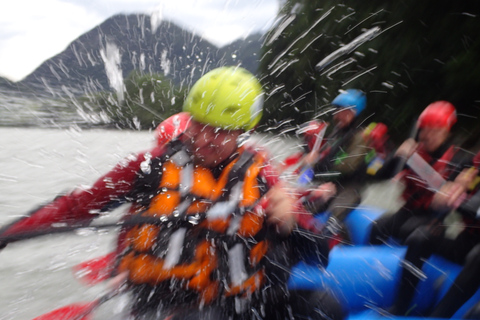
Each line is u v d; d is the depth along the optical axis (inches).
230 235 101.3
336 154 178.4
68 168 350.6
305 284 105.6
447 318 108.0
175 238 100.7
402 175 141.9
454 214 124.0
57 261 150.9
